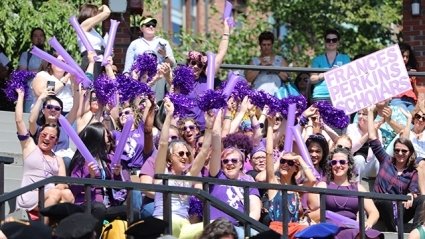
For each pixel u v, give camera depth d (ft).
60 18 78.48
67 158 49.37
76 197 46.80
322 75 62.54
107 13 59.93
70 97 56.34
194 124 50.90
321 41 103.45
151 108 51.08
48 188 46.83
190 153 47.83
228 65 62.13
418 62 71.26
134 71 56.24
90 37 59.52
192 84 55.42
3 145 57.82
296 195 48.75
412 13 71.26
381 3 102.78
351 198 49.21
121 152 47.47
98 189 46.88
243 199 46.32
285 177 49.80
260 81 64.13
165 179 42.55
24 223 37.06
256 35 102.89
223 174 47.70
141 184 39.99
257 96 53.67
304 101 55.57
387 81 56.90
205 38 104.06
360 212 44.21
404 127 57.88
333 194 43.57
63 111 56.08
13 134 58.49
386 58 56.95
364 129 57.00
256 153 51.75
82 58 59.72
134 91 51.57
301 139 50.57
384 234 51.44
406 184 53.26
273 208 48.91
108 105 52.65
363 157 56.59
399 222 45.42
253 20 105.70
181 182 47.34
